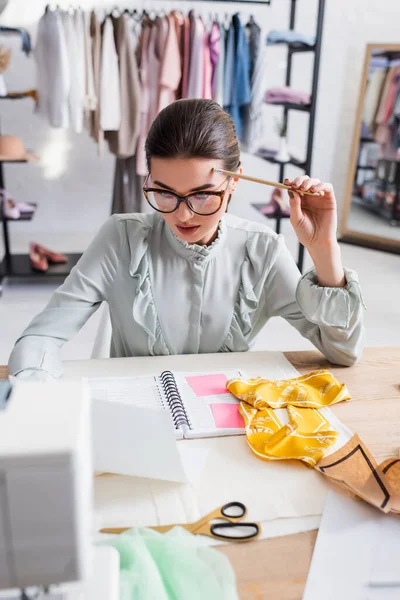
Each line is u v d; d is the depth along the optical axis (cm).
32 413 40
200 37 304
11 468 37
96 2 368
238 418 87
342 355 107
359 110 409
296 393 92
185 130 85
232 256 111
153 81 311
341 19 415
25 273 324
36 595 45
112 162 417
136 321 109
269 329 277
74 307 109
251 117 331
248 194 451
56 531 39
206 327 114
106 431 69
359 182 418
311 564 60
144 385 96
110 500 69
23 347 100
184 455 78
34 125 397
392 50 387
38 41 294
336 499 70
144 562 55
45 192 417
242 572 59
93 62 301
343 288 105
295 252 415
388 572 59
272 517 67
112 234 111
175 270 110
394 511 67
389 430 86
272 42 320
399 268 374
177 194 89
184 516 67
